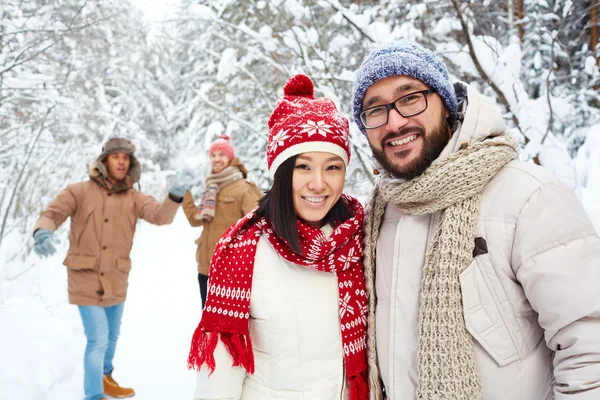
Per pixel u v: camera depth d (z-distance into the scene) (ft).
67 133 24.86
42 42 17.80
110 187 9.57
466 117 3.80
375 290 4.42
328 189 4.54
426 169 3.95
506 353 3.45
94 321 8.87
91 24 19.15
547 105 12.28
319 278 4.47
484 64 12.26
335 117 4.63
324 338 4.33
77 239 9.11
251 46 18.72
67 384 9.58
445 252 3.61
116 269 9.35
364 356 4.40
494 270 3.49
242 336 4.24
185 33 33.99
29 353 10.02
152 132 56.85
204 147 37.37
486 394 3.51
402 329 3.96
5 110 17.70
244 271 4.37
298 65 16.71
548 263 3.20
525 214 3.40
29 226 18.74
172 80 55.52
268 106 19.21
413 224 4.04
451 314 3.54
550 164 11.64
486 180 3.64
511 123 13.15
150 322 14.73
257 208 4.82
